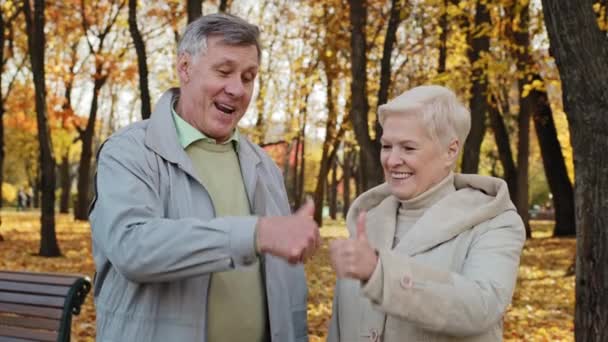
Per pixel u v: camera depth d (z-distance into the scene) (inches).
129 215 89.7
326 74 881.5
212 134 103.9
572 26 177.2
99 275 98.7
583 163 179.3
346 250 76.8
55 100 940.0
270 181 113.6
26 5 572.7
